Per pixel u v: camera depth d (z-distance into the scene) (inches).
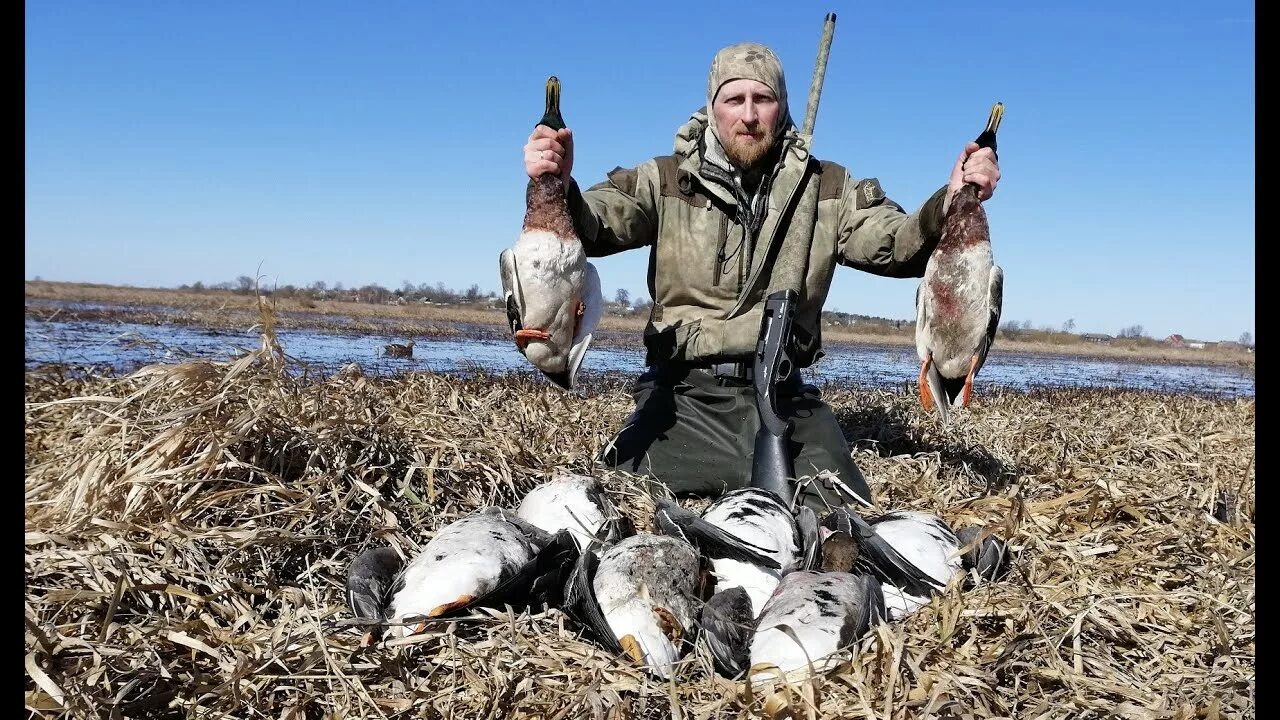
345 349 529.7
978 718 109.9
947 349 176.6
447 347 594.9
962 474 234.1
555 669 120.3
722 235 208.8
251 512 157.1
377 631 126.0
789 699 108.0
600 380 411.8
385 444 187.0
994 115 171.5
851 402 331.0
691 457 204.2
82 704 106.7
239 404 177.8
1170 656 129.5
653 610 124.3
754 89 202.7
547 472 199.0
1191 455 265.0
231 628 129.4
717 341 204.5
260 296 195.5
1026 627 130.7
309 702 115.0
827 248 212.5
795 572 135.0
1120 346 1249.4
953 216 172.9
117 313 668.7
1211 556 165.9
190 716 109.6
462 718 112.6
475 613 129.7
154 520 148.6
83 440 172.1
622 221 204.8
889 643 115.2
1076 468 239.9
